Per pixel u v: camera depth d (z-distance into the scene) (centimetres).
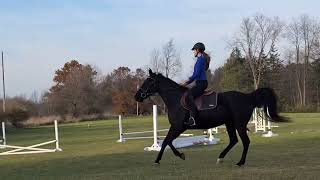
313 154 1493
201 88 1142
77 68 7662
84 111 6950
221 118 1141
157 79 1186
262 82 8562
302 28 8562
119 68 7625
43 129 5278
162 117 6944
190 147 2005
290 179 893
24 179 1107
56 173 1219
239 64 8600
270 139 2311
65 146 2469
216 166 1184
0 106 5750
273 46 8675
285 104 7675
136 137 2939
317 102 8038
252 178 914
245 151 1159
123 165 1349
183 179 937
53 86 8606
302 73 8444
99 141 2783
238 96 1161
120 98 7238
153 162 1391
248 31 8638
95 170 1253
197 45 1158
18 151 2173
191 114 1130
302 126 3631
